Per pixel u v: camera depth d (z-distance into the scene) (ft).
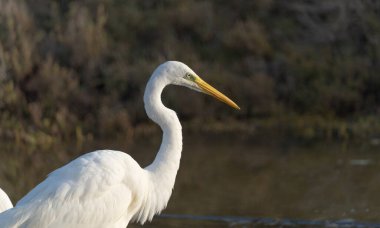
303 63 65.05
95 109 60.75
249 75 65.05
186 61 65.31
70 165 23.68
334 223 34.78
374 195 39.42
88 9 71.10
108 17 70.38
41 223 22.63
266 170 45.70
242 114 61.87
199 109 61.16
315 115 61.41
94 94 62.13
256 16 71.82
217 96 26.58
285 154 50.39
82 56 64.23
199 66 64.13
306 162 47.73
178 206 37.86
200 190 41.14
